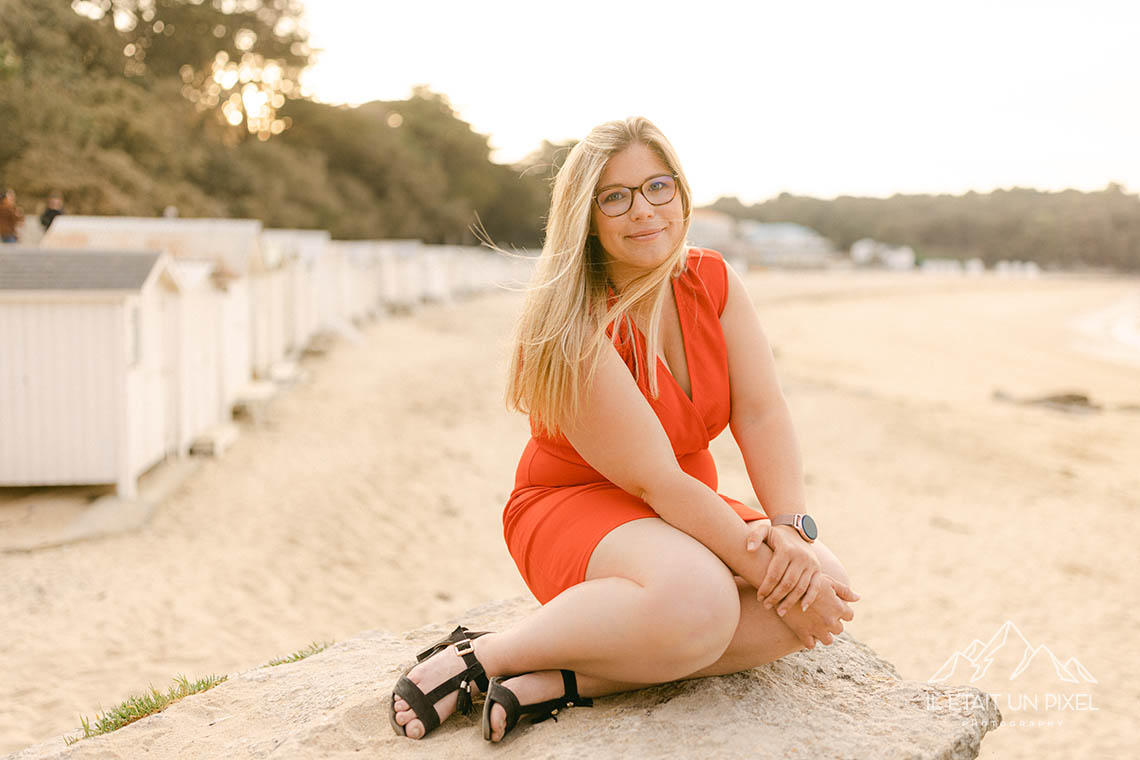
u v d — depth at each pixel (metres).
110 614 6.45
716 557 2.01
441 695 2.09
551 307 2.04
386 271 31.16
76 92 27.08
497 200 70.81
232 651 6.04
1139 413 20.70
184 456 10.54
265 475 10.41
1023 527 10.90
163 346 10.12
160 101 33.97
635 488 2.04
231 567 7.61
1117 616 8.05
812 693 2.25
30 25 26.95
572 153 2.09
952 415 17.92
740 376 2.22
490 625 3.15
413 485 10.56
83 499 8.73
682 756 1.85
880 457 14.11
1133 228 162.50
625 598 1.91
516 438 13.42
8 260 8.56
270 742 2.18
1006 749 5.47
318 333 22.30
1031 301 80.88
